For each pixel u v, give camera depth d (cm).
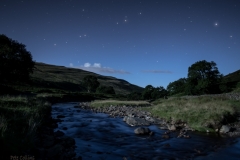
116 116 2589
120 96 9556
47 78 13950
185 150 1138
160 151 1116
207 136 1469
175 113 2103
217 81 6731
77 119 2278
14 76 5253
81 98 7125
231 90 6378
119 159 972
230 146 1220
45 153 846
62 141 1136
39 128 1242
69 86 14025
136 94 8381
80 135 1463
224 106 2148
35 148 842
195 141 1330
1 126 845
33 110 1491
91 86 12269
